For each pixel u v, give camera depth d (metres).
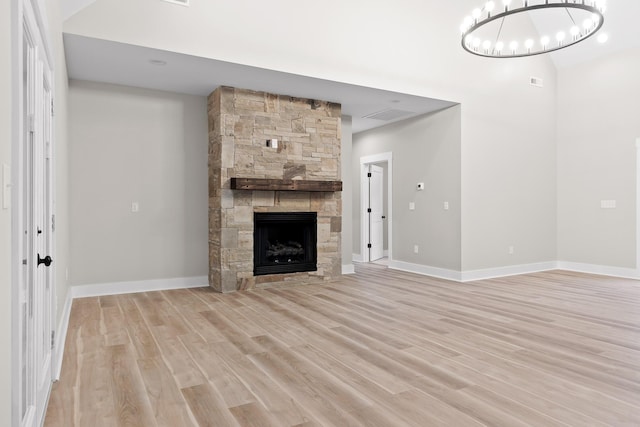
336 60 5.25
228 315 4.25
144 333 3.65
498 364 2.96
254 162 5.55
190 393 2.51
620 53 6.55
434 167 6.73
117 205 5.27
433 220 6.76
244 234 5.50
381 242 8.92
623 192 6.57
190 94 5.73
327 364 2.96
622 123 6.55
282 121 5.75
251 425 2.14
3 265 1.19
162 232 5.54
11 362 1.33
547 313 4.37
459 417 2.22
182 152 5.67
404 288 5.70
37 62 2.08
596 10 3.54
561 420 2.19
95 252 5.16
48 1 2.54
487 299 5.02
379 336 3.58
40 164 2.30
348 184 6.95
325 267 6.13
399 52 5.74
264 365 2.94
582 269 7.12
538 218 7.21
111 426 2.14
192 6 4.39
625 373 2.80
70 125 5.02
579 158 7.13
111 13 4.03
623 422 2.17
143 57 4.43
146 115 5.44
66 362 2.99
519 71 6.94
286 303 4.79
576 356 3.12
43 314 2.40
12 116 1.33
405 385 2.62
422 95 5.93
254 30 4.73
